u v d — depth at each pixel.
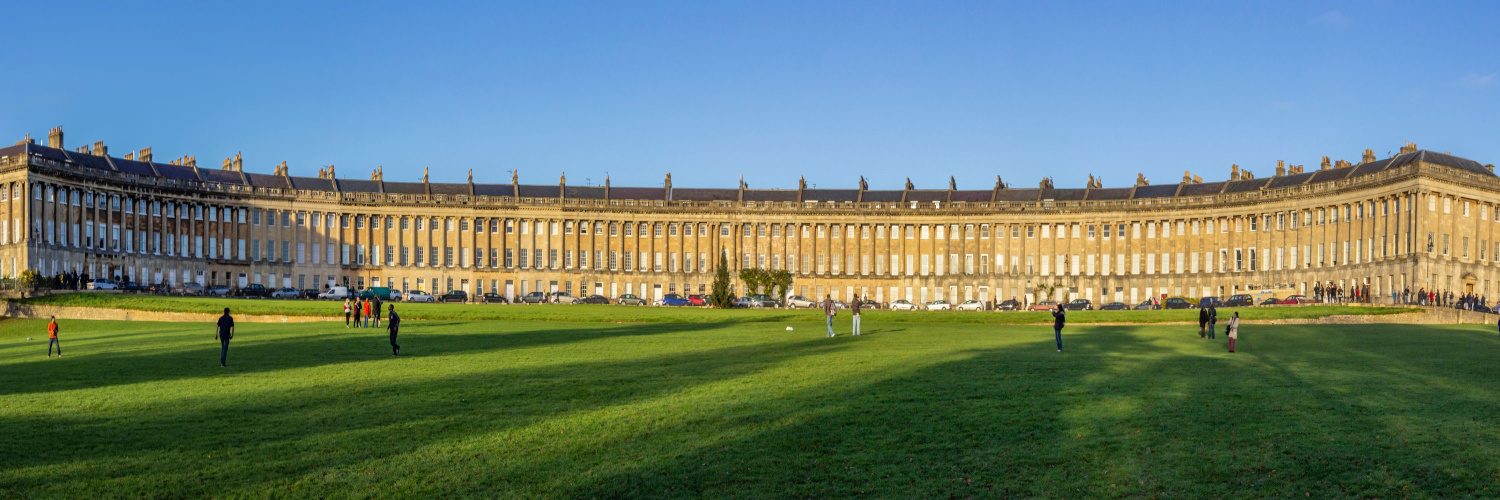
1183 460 28.22
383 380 42.31
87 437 30.83
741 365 47.44
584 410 35.06
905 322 84.94
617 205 152.12
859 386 40.06
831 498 25.44
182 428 32.09
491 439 30.75
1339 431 31.19
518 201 150.12
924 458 28.73
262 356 52.53
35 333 77.75
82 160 129.88
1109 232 147.25
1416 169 116.69
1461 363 48.41
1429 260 115.56
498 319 85.94
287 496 25.34
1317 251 130.88
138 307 89.50
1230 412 34.16
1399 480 26.17
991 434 31.36
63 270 122.06
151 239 133.75
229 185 140.25
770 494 25.70
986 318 86.69
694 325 79.12
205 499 25.09
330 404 36.22
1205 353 53.84
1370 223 123.69
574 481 26.66
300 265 143.88
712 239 153.12
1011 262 149.62
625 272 152.25
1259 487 25.91
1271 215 135.38
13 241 119.38
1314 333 70.19
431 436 31.12
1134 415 33.75
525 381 41.88
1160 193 147.12
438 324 79.69
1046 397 37.25
